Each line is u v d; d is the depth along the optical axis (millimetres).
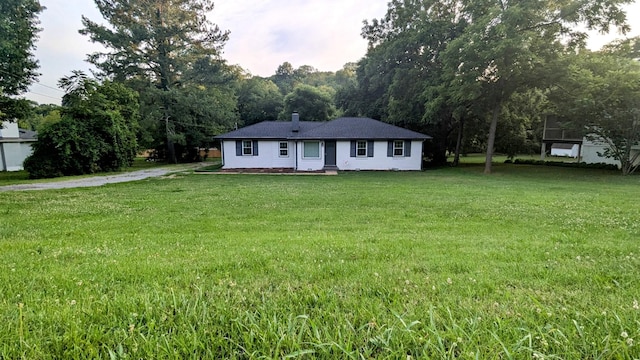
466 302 2141
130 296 2230
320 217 6391
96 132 19219
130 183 13844
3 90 16484
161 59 25656
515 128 24000
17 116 17719
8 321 1826
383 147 20484
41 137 17297
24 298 2199
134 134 22453
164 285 2527
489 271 2857
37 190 11438
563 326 1764
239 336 1687
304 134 20891
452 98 17047
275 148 21734
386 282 2566
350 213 6812
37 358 1515
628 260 3156
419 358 1467
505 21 14602
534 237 4492
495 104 18125
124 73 25000
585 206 7434
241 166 21875
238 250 3717
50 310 1974
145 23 25219
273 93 45031
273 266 3037
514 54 14656
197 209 7418
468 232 4941
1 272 2791
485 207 7414
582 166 21047
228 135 21719
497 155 37844
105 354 1554
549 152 38281
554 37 15383
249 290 2400
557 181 13797
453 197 9117
